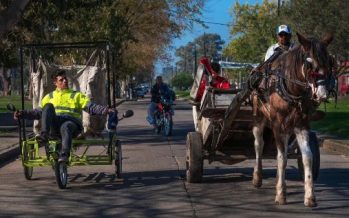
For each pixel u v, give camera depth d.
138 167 13.45
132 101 69.19
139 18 44.22
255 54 59.03
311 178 8.70
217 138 10.65
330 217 8.30
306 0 33.38
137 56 58.22
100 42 12.31
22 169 13.53
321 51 7.84
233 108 9.89
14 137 20.11
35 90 13.52
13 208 9.23
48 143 10.66
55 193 10.41
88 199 9.84
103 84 13.56
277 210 8.79
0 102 50.62
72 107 11.12
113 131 11.30
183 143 18.95
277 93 8.56
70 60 24.91
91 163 11.03
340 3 32.31
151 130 24.53
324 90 7.78
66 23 24.44
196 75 12.03
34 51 13.67
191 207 9.12
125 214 8.73
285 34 9.94
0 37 17.48
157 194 10.18
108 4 21.34
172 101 22.22
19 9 17.28
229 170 12.73
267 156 10.87
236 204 9.27
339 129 21.27
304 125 8.59
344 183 11.10
